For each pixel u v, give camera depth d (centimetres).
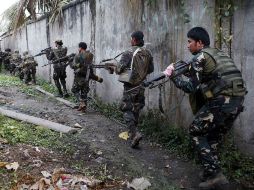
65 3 1126
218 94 388
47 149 510
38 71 1509
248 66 450
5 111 685
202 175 428
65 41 1139
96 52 896
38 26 1466
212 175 405
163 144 572
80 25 998
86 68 788
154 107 646
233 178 447
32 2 1202
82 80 790
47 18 1323
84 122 700
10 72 1758
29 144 519
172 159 516
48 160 470
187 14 546
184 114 572
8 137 523
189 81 397
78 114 770
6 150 475
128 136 595
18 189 382
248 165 455
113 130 650
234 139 480
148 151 546
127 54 548
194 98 424
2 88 1123
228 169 461
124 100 559
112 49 804
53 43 1274
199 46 413
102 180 431
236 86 386
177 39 577
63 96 1003
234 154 470
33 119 642
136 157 520
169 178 455
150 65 567
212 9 500
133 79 545
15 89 1121
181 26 566
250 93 451
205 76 396
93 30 908
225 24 480
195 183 443
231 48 474
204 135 411
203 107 409
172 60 591
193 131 408
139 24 681
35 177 413
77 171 449
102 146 554
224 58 395
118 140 591
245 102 459
